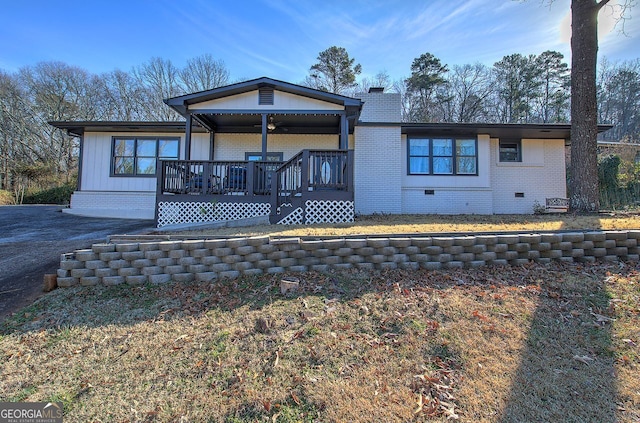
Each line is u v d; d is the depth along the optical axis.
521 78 31.84
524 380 2.21
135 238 4.50
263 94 8.99
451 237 4.05
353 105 8.90
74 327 2.92
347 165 7.48
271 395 2.14
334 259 3.88
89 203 11.22
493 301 3.17
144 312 3.15
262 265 3.83
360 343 2.64
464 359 2.44
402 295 3.31
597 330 2.74
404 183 11.41
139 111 30.91
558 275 3.67
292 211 7.38
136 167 11.41
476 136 11.61
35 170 21.62
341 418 1.95
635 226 5.21
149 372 2.39
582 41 8.16
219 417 2.00
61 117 27.70
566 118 30.55
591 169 8.05
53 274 3.67
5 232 7.20
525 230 4.65
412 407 2.01
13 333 2.84
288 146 11.59
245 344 2.65
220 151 11.39
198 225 6.90
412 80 31.81
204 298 3.37
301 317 2.98
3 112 25.31
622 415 1.92
